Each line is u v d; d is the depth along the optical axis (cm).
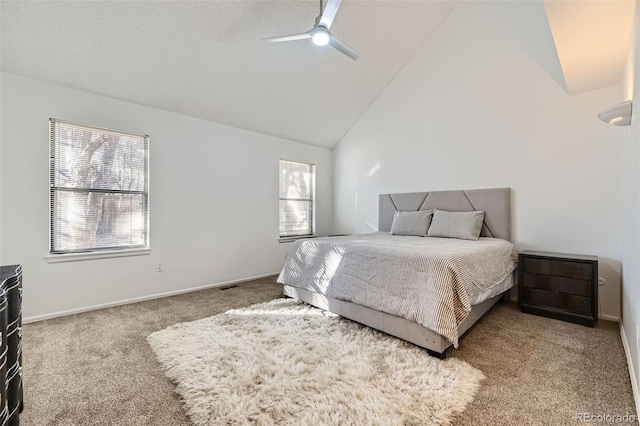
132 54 291
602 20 189
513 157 351
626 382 178
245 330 248
